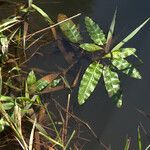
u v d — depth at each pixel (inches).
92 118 37.5
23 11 40.8
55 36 41.1
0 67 37.9
